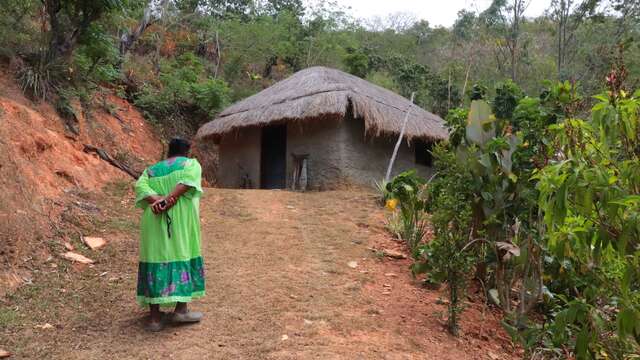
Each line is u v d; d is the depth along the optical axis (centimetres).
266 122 1175
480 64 2406
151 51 1802
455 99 2084
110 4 889
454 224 491
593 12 1969
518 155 471
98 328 393
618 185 287
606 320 371
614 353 355
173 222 393
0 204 521
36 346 354
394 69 2373
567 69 1862
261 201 888
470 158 489
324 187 1144
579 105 451
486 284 567
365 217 819
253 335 399
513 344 469
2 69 841
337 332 422
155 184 405
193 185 398
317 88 1163
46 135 762
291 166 1222
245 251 617
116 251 563
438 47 3169
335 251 648
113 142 1107
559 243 335
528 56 2270
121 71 1359
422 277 598
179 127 1497
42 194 618
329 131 1162
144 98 1400
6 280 439
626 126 286
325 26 2362
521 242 481
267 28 2075
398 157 1270
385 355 390
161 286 383
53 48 887
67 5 883
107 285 480
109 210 689
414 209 613
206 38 2053
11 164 590
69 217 605
